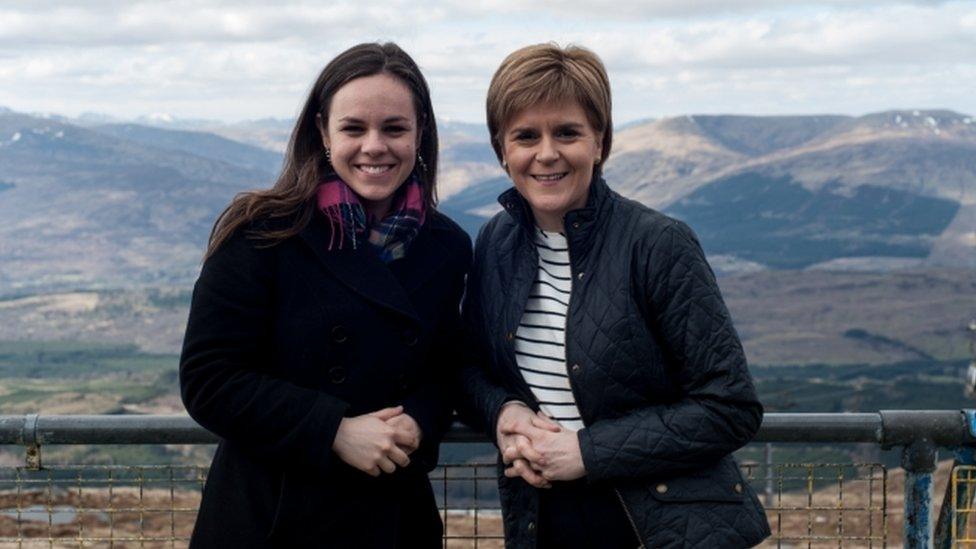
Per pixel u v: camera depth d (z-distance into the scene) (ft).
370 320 8.86
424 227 9.46
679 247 8.69
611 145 9.26
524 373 9.25
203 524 9.17
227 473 9.16
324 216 9.00
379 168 8.94
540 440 8.84
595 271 8.89
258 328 8.79
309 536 8.93
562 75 8.75
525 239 9.42
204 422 8.70
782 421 10.82
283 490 8.89
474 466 11.16
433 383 9.65
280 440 8.61
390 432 8.74
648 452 8.59
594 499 9.16
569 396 9.06
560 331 9.09
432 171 9.57
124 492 37.19
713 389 8.56
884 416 10.76
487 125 9.34
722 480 8.86
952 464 10.98
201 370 8.58
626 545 9.14
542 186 8.97
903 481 11.01
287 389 8.66
